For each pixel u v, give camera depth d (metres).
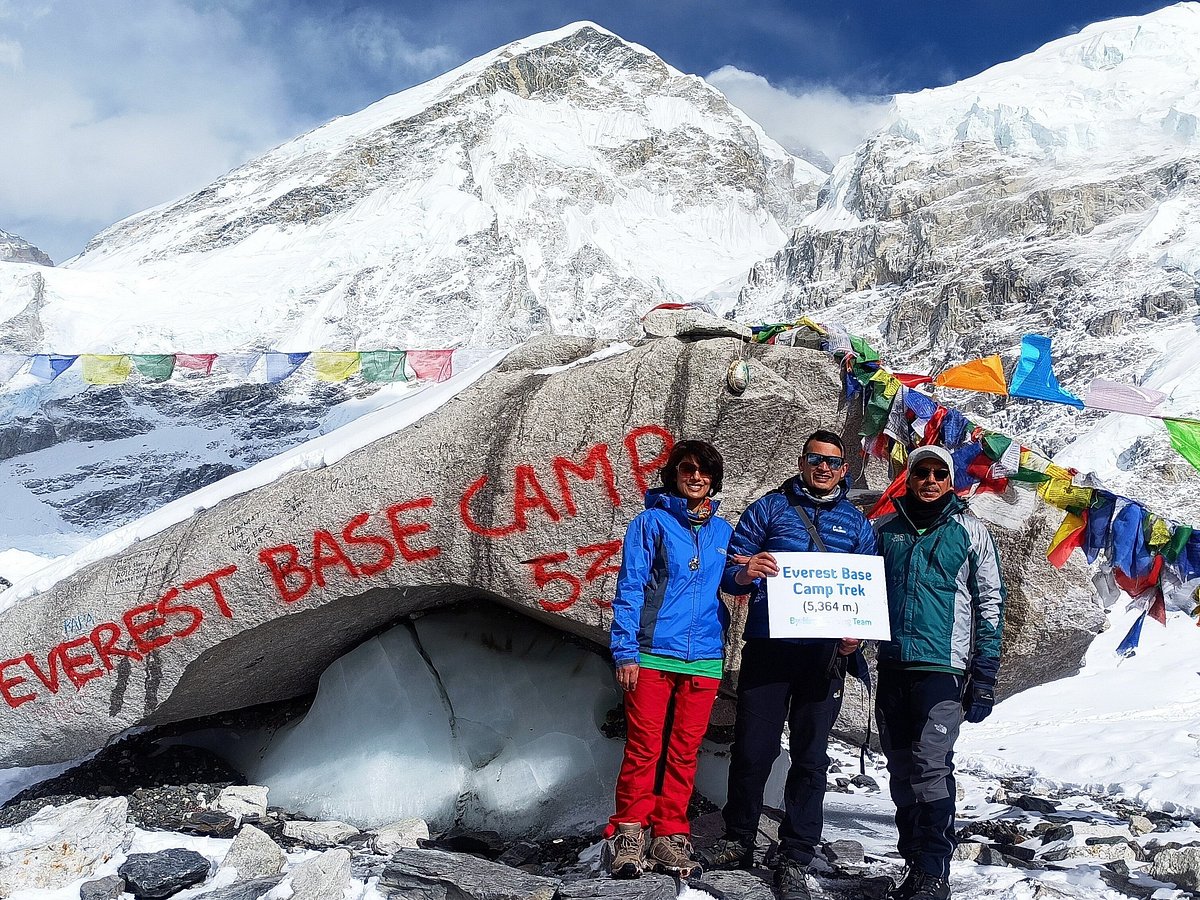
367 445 6.12
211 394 167.00
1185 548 5.63
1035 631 6.10
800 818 4.61
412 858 4.75
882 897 4.57
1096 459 65.31
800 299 149.50
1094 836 5.82
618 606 4.60
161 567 6.00
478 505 5.88
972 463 5.93
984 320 117.12
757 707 4.69
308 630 6.21
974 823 6.32
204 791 6.30
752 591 4.76
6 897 4.59
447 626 6.62
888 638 4.46
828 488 4.72
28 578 6.45
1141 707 18.47
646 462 5.79
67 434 158.62
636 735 4.62
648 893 4.27
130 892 4.65
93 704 6.04
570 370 6.02
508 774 6.17
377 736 6.37
